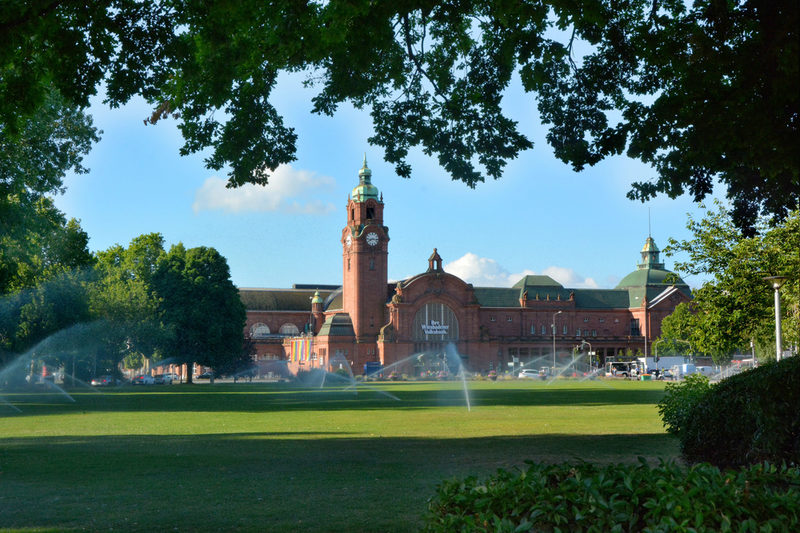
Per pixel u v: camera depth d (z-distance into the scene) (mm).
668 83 14430
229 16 12227
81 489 14859
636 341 162625
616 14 14633
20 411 42875
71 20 12023
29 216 39969
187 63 12719
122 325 92125
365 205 150000
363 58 13727
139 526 11445
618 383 100938
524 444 22500
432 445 22578
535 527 5602
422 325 146250
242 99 16844
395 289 155500
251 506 12969
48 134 39656
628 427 28672
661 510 5469
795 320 39906
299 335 170750
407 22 16672
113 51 12469
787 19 10914
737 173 13938
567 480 5945
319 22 13781
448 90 18031
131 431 28734
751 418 12398
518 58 16062
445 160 18297
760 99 12117
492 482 6203
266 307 173375
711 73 12477
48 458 20000
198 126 17016
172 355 103812
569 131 16328
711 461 13547
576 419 33375
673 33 13070
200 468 17844
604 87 15969
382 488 14742
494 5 13859
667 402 20484
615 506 5570
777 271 38406
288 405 47750
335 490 14539
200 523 11625
